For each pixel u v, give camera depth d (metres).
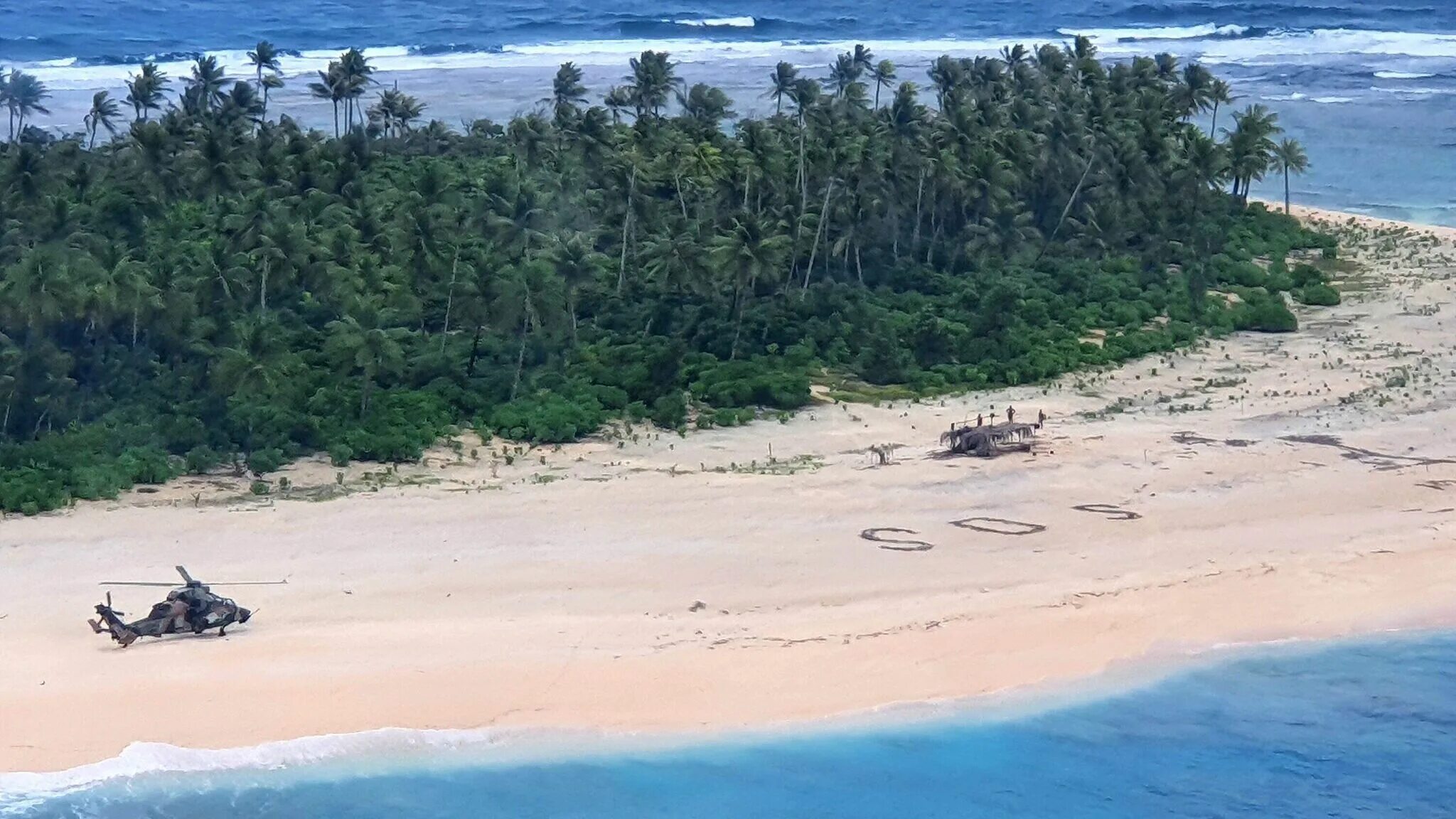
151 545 74.69
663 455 92.69
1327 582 70.12
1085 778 55.59
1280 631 65.50
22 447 88.06
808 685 59.88
